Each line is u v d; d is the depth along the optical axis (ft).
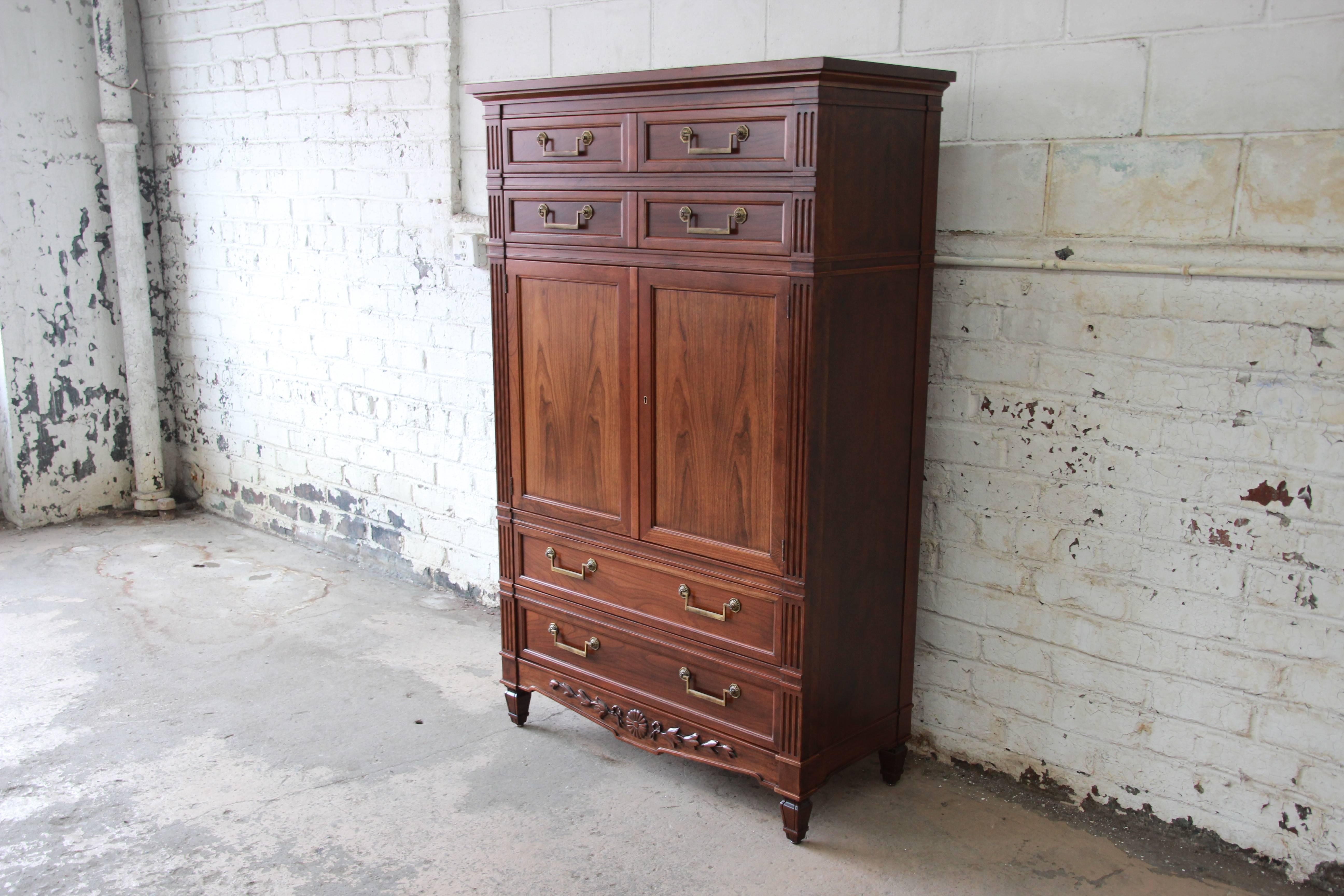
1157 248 7.06
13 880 7.23
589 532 8.41
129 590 12.60
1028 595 8.08
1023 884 7.24
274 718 9.56
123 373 15.42
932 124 7.49
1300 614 6.89
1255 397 6.86
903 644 8.34
